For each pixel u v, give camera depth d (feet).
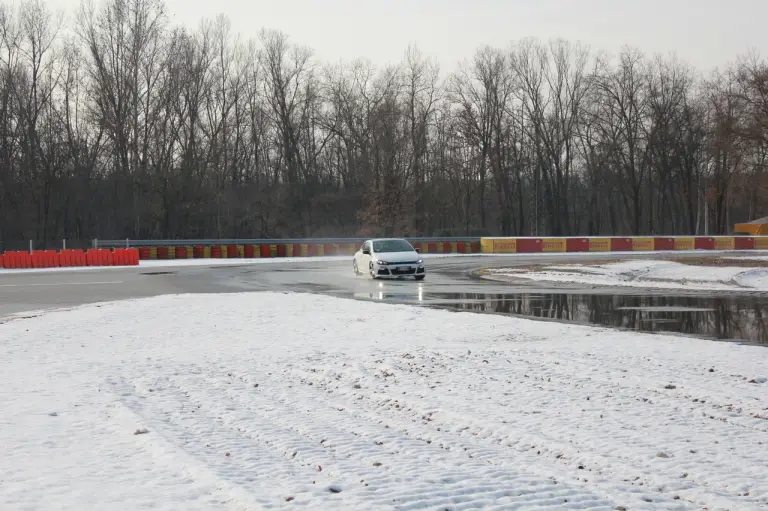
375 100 249.75
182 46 223.30
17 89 215.31
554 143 272.92
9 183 208.44
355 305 62.85
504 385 29.86
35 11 214.48
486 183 278.87
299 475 18.21
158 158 219.00
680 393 28.19
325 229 242.78
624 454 20.34
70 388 29.84
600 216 325.83
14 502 16.10
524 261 152.66
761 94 149.07
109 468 18.76
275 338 44.80
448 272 116.37
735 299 71.05
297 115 253.44
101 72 209.26
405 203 237.66
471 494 16.88
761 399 26.91
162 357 38.11
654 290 82.58
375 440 21.81
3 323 52.34
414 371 33.19
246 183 241.35
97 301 71.00
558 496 16.87
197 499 16.33
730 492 17.52
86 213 222.69
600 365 34.19
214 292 81.05
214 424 23.81
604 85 262.26
